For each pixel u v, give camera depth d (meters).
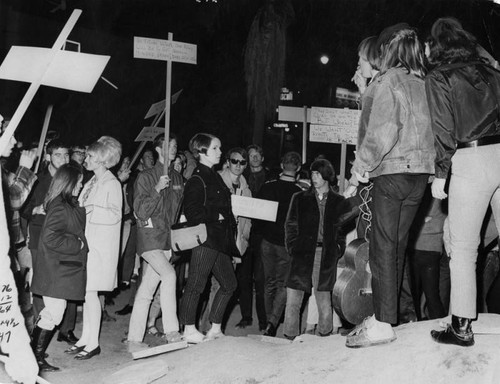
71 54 5.21
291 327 7.35
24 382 4.72
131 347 7.14
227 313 9.35
